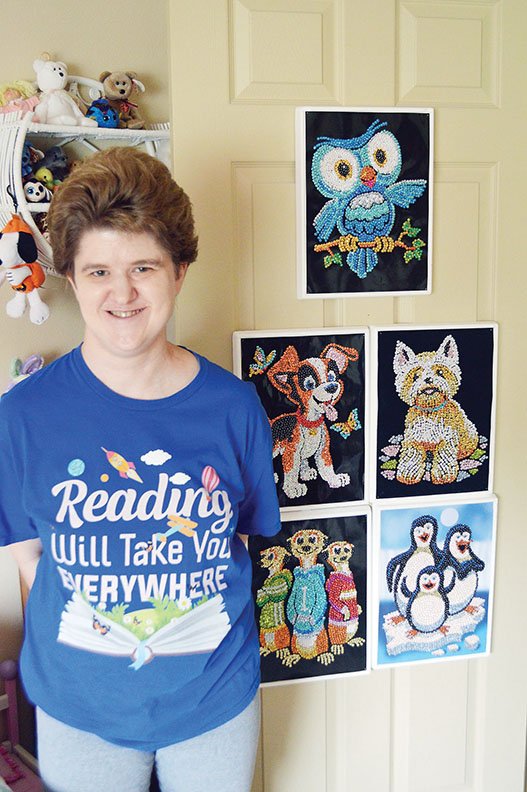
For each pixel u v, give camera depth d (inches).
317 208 57.7
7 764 67.6
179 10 55.0
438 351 61.0
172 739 46.1
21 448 44.2
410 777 67.8
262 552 60.4
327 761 66.2
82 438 43.9
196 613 45.3
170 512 44.1
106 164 40.0
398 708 66.5
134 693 44.8
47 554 45.8
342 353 59.5
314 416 59.8
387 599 63.2
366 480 61.6
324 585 62.0
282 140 57.5
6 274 61.2
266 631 61.6
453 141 59.8
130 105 67.3
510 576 66.0
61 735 45.8
